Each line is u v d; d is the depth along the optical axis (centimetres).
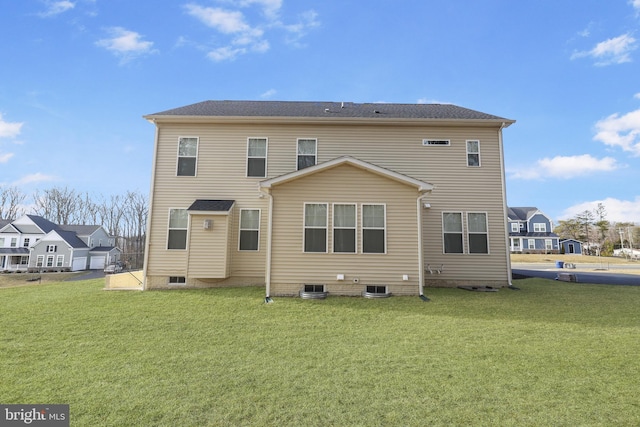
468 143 1145
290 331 589
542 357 452
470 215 1112
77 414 304
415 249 906
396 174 905
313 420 293
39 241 3900
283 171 1127
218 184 1113
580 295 923
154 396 340
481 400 330
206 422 290
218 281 1059
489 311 735
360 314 711
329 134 1145
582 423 286
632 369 407
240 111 1222
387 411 308
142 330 595
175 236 1081
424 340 534
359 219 916
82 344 515
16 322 645
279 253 899
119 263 4088
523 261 3050
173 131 1134
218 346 507
